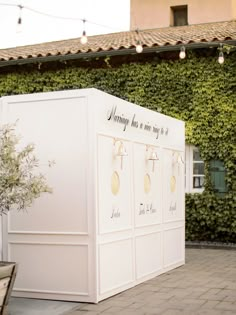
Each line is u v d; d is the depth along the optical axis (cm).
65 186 631
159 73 1198
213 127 1152
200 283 717
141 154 744
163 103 1193
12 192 548
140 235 727
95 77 1250
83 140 626
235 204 1127
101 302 614
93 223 614
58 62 1276
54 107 643
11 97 665
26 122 657
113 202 658
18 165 556
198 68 1166
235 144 1135
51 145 642
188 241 1166
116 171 669
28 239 644
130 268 693
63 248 627
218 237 1151
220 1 1531
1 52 1430
